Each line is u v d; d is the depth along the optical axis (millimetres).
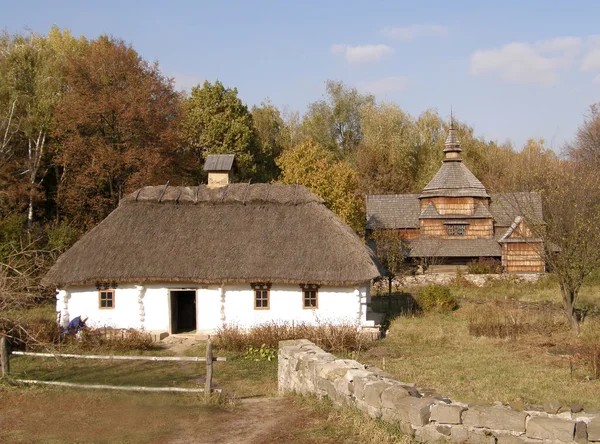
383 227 43312
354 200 38750
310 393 11539
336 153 61812
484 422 7652
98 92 38812
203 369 16750
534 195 36812
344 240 22875
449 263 42906
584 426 7082
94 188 39031
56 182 42344
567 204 21766
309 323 22391
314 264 22078
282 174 43125
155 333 22094
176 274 21984
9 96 37000
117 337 20422
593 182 22484
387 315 27109
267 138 61219
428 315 26641
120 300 22641
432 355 18391
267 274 21938
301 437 8883
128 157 37000
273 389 14055
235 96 49688
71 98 37375
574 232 21047
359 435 8602
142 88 38688
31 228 32031
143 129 38969
